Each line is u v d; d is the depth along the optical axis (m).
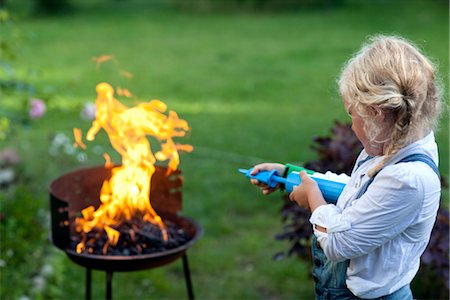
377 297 1.83
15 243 3.48
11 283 3.28
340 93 1.78
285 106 7.66
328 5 14.91
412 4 14.66
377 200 1.71
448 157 5.68
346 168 3.28
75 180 2.78
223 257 4.04
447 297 3.43
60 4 15.13
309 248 3.38
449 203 3.99
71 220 2.76
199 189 5.07
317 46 11.15
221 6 15.15
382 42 1.73
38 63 9.83
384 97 1.63
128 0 16.61
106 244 2.62
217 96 8.15
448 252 3.23
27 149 5.09
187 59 10.42
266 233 4.40
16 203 3.79
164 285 3.69
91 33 12.73
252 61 10.20
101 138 6.08
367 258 1.81
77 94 7.90
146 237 2.67
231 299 3.61
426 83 1.67
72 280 3.69
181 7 15.54
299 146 6.10
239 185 5.16
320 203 1.86
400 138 1.69
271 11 14.84
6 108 4.54
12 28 4.29
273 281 3.81
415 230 1.77
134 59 10.41
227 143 6.15
